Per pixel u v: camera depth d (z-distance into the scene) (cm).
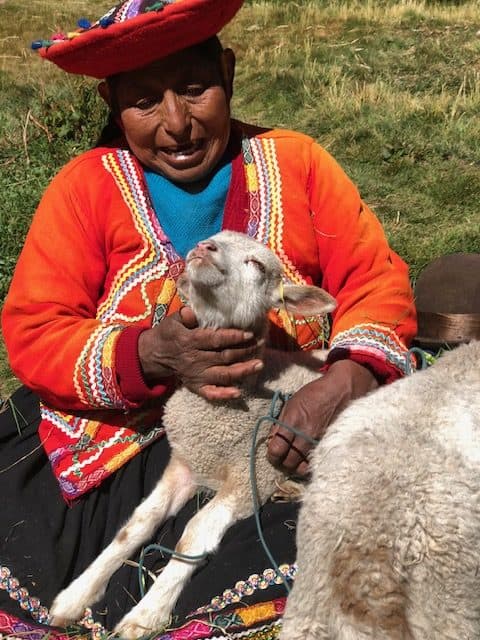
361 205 84
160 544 75
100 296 81
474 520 53
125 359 73
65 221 79
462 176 198
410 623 53
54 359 76
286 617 57
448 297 111
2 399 121
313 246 83
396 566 53
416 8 334
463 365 61
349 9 352
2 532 76
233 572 69
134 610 69
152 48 74
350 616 53
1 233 159
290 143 83
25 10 424
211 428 74
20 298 79
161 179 81
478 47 282
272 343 83
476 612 54
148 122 77
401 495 53
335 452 57
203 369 72
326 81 262
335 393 73
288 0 385
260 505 75
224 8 74
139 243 79
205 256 72
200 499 78
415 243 167
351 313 80
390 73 267
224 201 81
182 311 71
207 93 77
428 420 56
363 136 222
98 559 73
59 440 79
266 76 271
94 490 78
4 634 69
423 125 225
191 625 67
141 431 79
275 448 72
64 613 71
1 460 84
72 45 75
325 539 55
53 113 209
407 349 79
